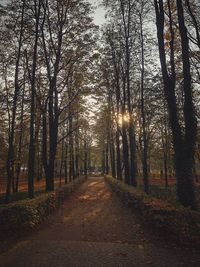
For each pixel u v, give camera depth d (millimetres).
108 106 33969
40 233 9555
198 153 34438
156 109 27594
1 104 22812
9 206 9664
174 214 8492
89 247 7816
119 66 25703
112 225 10875
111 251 7441
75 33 20453
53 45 20297
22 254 7207
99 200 19734
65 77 22359
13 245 8000
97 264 6488
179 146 11391
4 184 44406
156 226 8664
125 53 23797
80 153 45531
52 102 20703
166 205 9758
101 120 40531
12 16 16953
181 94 22500
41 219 11508
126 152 24891
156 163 49062
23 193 24547
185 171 11039
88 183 41594
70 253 7293
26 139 34688
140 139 33625
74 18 20266
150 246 7832
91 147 64438
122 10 22219
